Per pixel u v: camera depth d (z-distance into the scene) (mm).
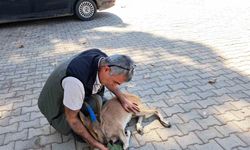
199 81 4582
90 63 2668
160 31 7398
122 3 11234
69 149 3254
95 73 2654
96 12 10102
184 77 4758
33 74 5398
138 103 3498
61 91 2775
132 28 7914
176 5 10195
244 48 5781
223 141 3211
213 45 6082
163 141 3281
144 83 4660
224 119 3586
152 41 6660
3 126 3775
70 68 2648
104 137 3010
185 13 9008
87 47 6641
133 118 3656
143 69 5188
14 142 3445
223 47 5930
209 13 8781
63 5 9031
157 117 3666
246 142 3178
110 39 7094
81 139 3291
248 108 3781
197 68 5055
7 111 4141
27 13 8867
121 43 6699
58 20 9547
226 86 4363
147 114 3586
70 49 6621
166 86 4504
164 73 4965
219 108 3820
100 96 3221
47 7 8945
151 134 3400
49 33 8117
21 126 3742
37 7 8867
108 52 6176
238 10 8859
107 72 2557
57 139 3428
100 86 2906
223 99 4023
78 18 9375
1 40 7840
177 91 4328
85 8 9117
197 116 3680
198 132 3381
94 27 8359
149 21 8469
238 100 3975
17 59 6277
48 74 5336
